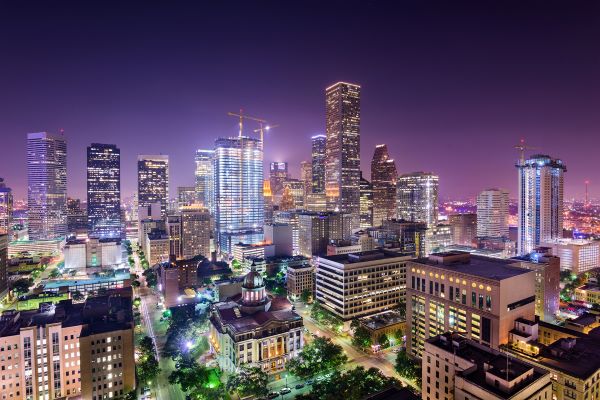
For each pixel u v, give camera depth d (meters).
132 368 170.62
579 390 126.56
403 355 179.62
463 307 169.38
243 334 185.38
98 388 165.12
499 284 154.00
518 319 159.88
